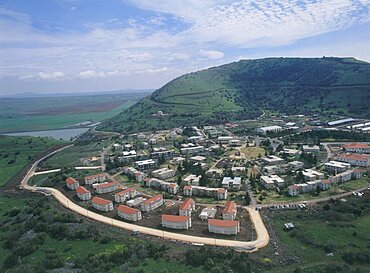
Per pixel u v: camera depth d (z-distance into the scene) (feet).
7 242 636.07
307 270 491.72
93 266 526.98
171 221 654.94
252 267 506.89
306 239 583.17
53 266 533.96
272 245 570.46
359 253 532.32
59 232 650.43
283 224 653.30
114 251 563.89
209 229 631.15
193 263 520.42
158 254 547.90
